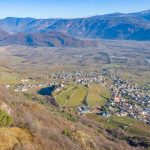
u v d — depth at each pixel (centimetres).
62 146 3328
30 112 5497
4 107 4322
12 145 2714
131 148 7331
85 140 4366
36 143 2991
